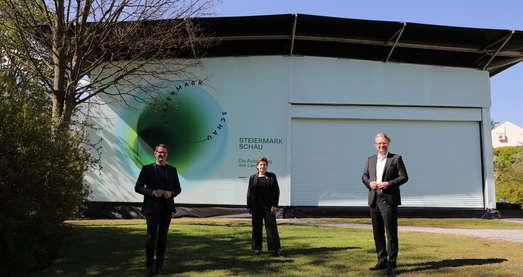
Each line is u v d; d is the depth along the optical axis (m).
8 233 7.02
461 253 8.70
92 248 9.24
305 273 6.98
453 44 19.62
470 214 19.78
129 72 15.23
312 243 10.13
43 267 7.69
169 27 15.91
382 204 6.89
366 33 18.98
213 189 19.22
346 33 19.02
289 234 12.05
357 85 19.91
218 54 19.78
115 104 19.44
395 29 18.72
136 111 19.45
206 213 19.09
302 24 18.45
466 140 20.22
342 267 7.41
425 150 19.98
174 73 17.19
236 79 19.69
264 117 19.53
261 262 7.89
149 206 7.02
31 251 7.49
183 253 8.77
